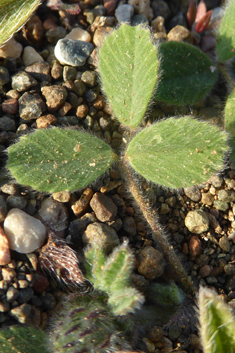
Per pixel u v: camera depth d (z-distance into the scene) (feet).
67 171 0.40
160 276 0.41
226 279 0.41
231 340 0.37
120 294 0.37
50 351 0.38
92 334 0.37
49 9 0.46
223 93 0.46
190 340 0.39
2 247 0.39
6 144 0.42
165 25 0.48
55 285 0.40
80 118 0.43
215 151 0.39
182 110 0.45
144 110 0.40
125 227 0.41
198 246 0.41
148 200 0.42
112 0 0.47
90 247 0.40
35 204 0.41
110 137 0.44
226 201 0.43
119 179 0.42
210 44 0.47
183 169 0.39
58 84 0.44
